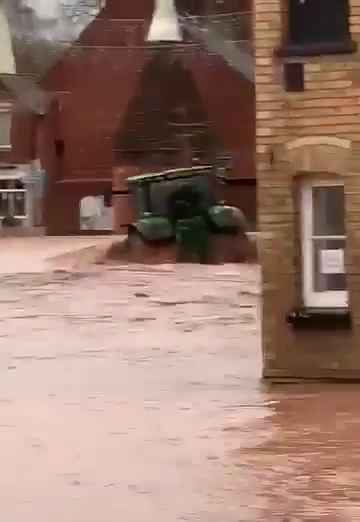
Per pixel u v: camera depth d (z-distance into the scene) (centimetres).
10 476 2367
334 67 3319
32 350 4503
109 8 14375
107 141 14275
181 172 9838
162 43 14025
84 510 2088
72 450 2612
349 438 2652
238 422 2886
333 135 3325
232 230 9781
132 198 10738
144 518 2019
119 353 4353
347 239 3319
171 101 13988
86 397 3359
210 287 7262
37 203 14425
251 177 13525
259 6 3366
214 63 13862
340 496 2141
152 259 9656
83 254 9869
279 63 3353
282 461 2439
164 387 3506
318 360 3381
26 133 14488
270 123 3369
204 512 2048
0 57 14438
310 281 3403
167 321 5406
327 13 3338
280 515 2016
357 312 3328
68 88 14388
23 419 3016
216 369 3853
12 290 7325
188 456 2516
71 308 6150
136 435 2767
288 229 3381
